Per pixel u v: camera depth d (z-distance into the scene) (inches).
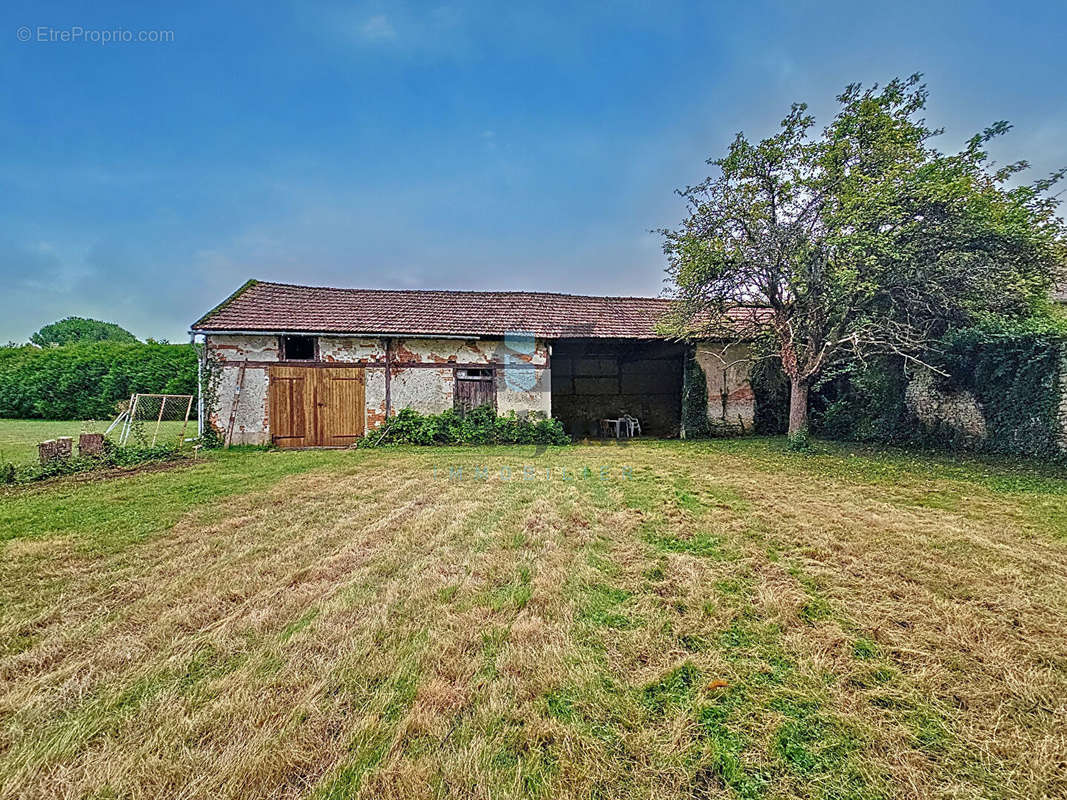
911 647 97.4
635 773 66.4
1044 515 190.4
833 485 249.0
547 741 72.5
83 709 79.4
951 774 66.6
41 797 62.5
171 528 178.7
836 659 93.6
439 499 224.1
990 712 78.7
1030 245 308.5
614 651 96.2
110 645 98.8
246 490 242.5
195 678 87.9
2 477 255.0
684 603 116.5
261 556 150.9
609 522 184.7
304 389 425.7
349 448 413.1
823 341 349.1
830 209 309.4
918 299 327.6
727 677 87.9
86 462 295.9
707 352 501.0
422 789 63.4
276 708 79.2
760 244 337.1
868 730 74.4
